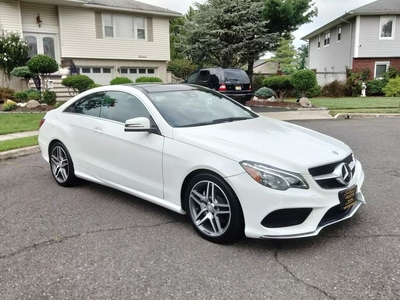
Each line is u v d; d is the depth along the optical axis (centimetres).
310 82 1588
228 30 2122
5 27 1756
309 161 307
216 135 351
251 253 310
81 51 2011
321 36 3186
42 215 402
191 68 2819
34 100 1362
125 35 2144
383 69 2442
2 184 519
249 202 302
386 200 422
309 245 321
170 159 357
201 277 274
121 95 435
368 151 680
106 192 480
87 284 268
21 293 258
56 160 514
